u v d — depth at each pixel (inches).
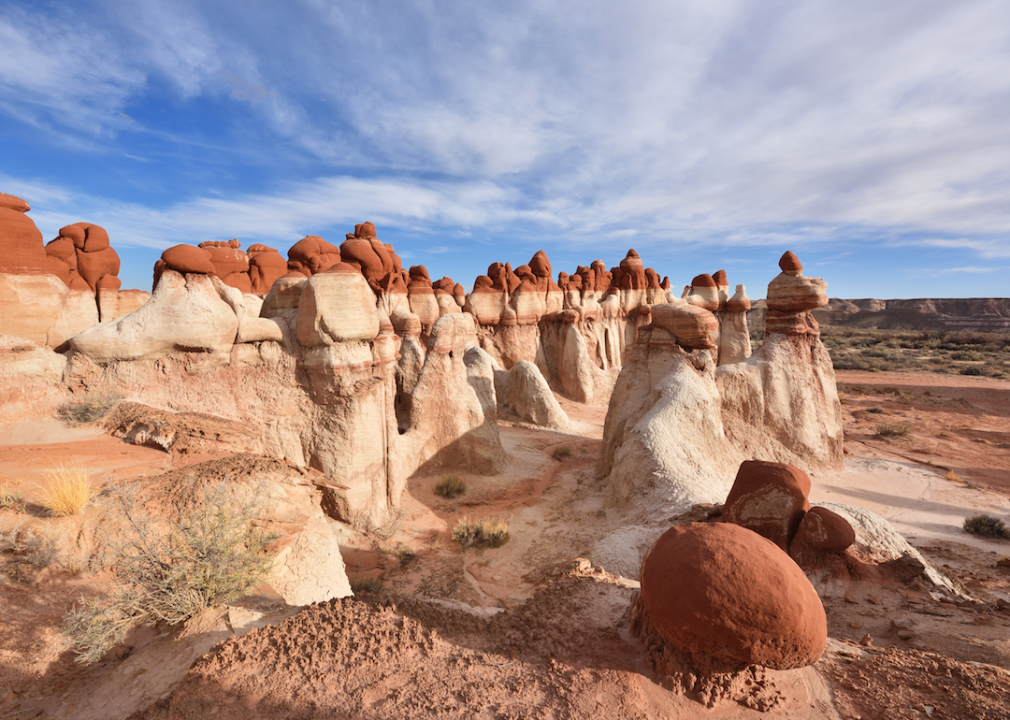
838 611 280.7
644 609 181.2
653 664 166.6
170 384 441.4
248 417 462.0
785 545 346.0
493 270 1430.9
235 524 245.4
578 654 176.2
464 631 194.2
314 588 308.8
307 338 475.5
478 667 172.9
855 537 361.4
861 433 1019.3
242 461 369.7
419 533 522.3
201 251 454.9
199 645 193.3
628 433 597.6
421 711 150.9
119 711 162.6
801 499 353.1
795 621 146.4
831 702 154.5
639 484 510.3
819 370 767.7
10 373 391.5
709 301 1485.0
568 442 940.0
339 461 483.5
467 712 150.3
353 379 494.0
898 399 1357.0
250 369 472.7
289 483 368.8
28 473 312.0
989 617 255.9
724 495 486.0
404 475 644.1
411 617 199.5
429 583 420.8
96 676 189.5
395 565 455.2
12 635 193.9
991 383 1579.7
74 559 245.1
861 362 2031.3
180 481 319.0
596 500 593.3
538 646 183.8
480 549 491.5
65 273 608.1
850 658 179.5
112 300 724.0
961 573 431.2
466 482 663.8
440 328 705.6
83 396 419.8
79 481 273.7
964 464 809.5
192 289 444.1
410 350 803.4
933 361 2097.7
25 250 502.3
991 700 148.8
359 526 493.4
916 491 658.8
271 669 169.9
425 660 176.1
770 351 768.9
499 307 1409.9
